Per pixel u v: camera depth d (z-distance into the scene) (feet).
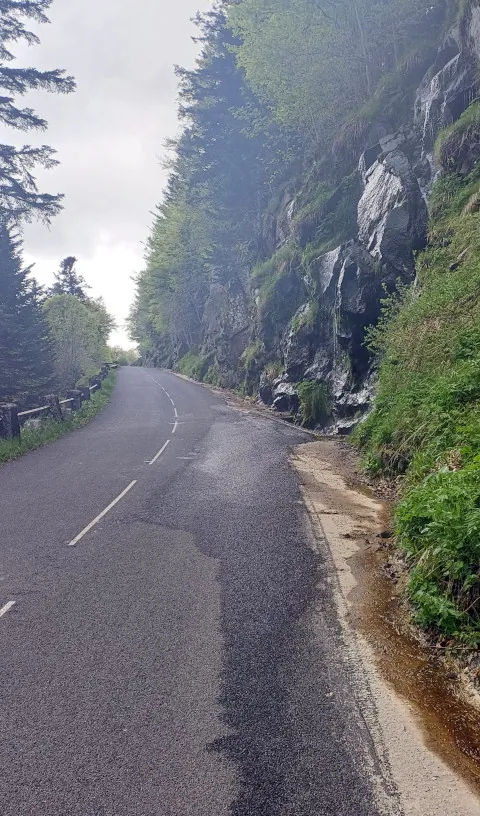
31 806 10.09
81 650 15.29
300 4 74.13
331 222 69.97
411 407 34.47
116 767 11.01
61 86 71.00
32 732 12.05
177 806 10.07
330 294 61.67
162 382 135.33
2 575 20.42
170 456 43.19
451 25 58.85
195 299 173.37
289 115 82.99
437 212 47.98
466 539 16.72
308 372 64.85
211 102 112.68
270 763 11.09
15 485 34.04
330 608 17.75
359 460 39.91
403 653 15.21
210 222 125.80
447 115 51.83
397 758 11.28
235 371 107.96
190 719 12.40
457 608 15.93
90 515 27.63
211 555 22.25
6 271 108.88
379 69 75.10
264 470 37.70
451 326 36.01
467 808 10.07
